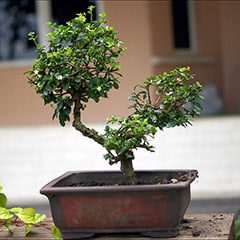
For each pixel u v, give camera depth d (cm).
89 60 314
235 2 1591
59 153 1172
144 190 294
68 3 1396
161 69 1447
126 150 311
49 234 329
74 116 321
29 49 1423
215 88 1583
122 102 1376
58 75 309
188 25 1602
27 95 1423
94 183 336
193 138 1237
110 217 300
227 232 310
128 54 1373
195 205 882
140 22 1374
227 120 1395
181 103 324
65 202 300
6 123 1430
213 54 1636
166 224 299
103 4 1370
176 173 340
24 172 1076
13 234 331
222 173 1027
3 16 1423
